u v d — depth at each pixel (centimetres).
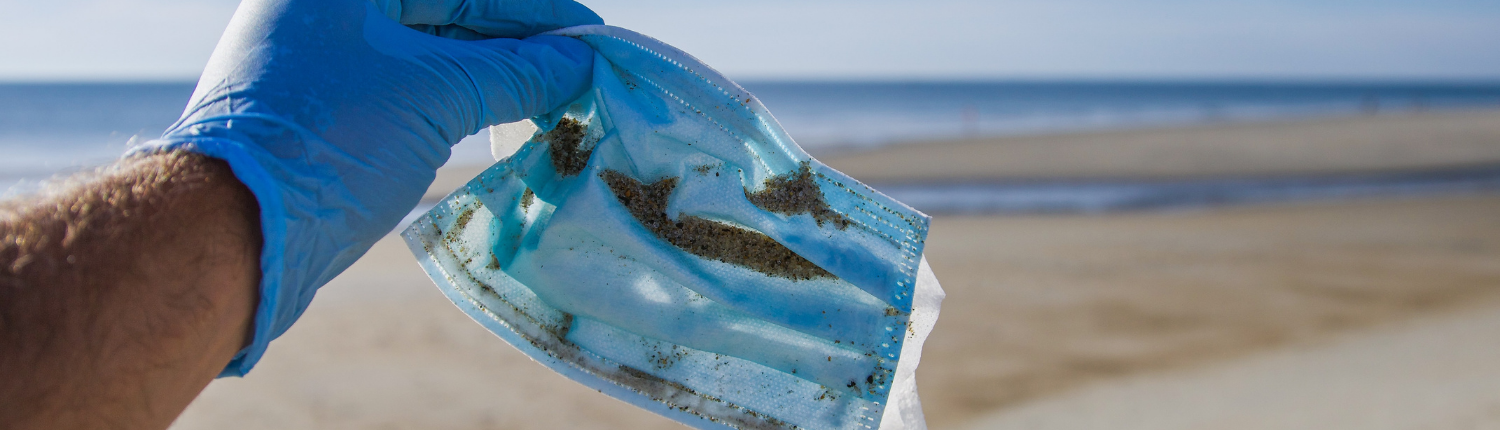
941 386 196
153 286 46
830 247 64
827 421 65
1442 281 304
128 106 2239
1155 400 185
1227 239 397
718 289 64
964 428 173
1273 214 485
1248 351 223
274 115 54
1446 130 1145
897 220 65
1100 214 488
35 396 41
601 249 64
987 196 575
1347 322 251
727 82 65
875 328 65
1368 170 735
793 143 65
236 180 50
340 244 56
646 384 66
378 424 179
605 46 66
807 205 65
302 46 56
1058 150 899
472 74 61
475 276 66
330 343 229
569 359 66
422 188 59
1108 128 1448
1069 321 252
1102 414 178
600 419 183
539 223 66
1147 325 248
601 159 64
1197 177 681
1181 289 294
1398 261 343
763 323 65
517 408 189
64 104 2322
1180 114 2217
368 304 266
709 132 65
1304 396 181
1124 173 705
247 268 50
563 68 64
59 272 43
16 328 41
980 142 1016
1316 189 614
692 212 65
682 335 65
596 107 66
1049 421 175
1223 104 3039
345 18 58
